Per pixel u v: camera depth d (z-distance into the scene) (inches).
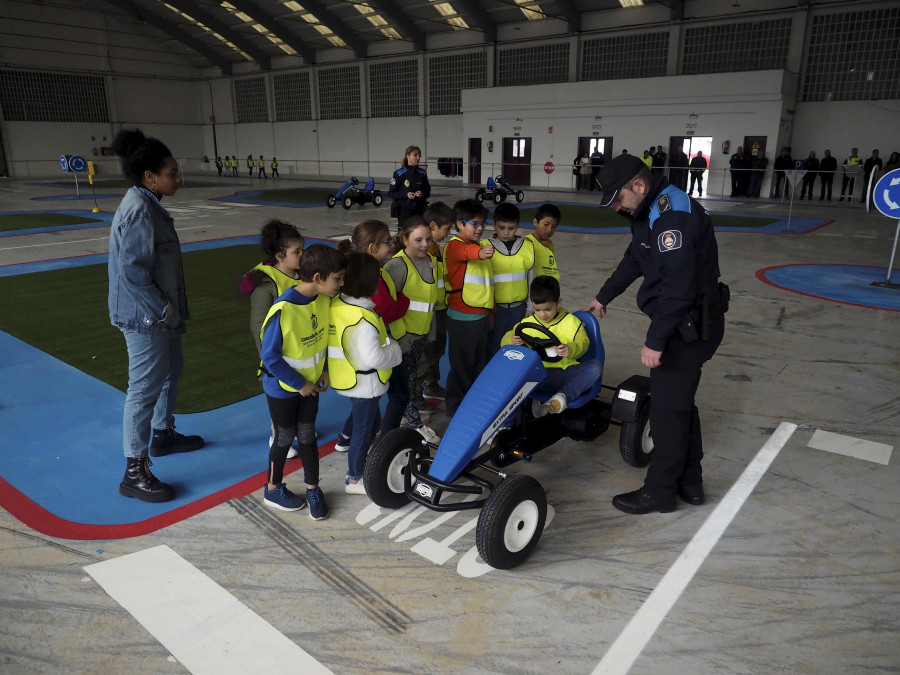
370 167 1216.2
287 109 1307.8
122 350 193.5
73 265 332.8
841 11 729.0
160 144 104.4
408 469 105.1
